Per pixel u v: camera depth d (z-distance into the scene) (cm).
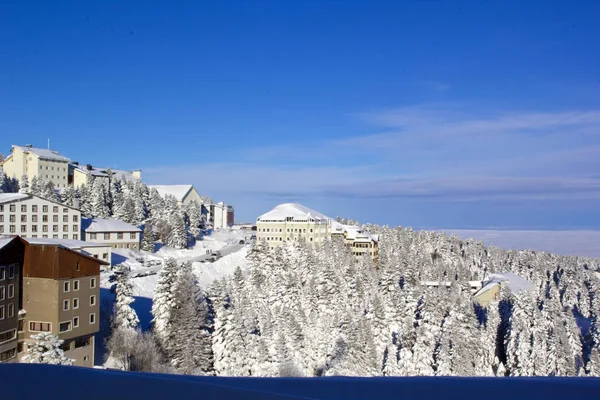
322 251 13525
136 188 17588
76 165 19738
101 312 6725
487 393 1231
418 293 9375
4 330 4800
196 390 1107
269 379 1377
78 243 8569
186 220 17738
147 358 5650
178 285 6675
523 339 7281
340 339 7456
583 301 14688
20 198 10850
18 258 5053
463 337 7250
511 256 19975
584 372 7494
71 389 1094
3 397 1034
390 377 1431
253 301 8531
